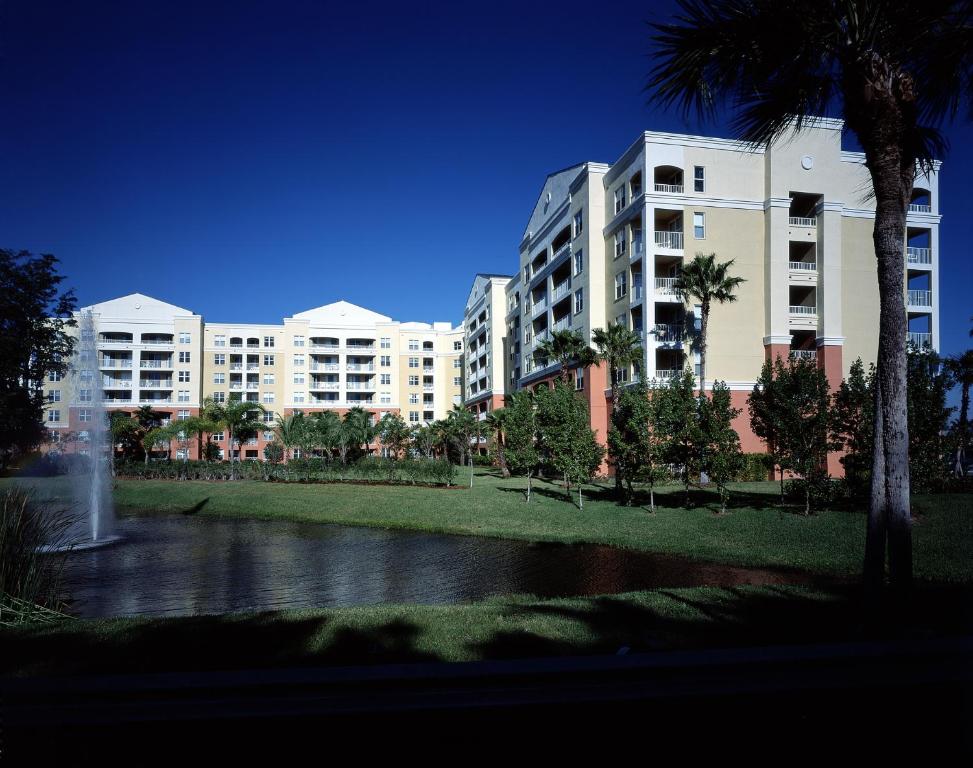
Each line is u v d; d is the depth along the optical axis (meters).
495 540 19.56
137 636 6.77
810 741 3.39
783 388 20.11
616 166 39.53
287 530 22.94
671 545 16.92
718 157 36.41
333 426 49.47
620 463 23.41
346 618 7.62
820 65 7.20
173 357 77.25
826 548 14.98
